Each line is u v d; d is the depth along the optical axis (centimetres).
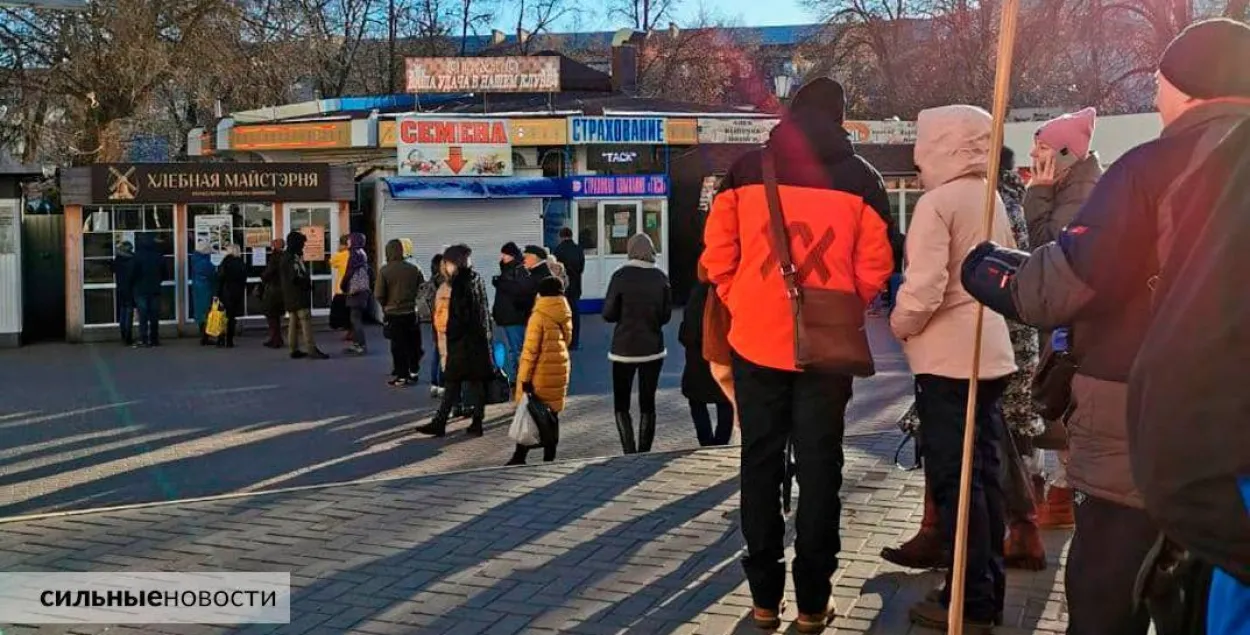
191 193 2184
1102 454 327
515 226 2558
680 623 493
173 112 3512
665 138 2667
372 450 1052
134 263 2036
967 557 457
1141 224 304
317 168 2253
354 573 569
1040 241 552
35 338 2216
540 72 2645
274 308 1966
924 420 473
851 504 685
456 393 1121
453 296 1110
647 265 945
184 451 1052
